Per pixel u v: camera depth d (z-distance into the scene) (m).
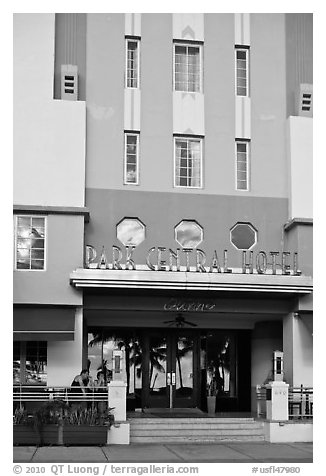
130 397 25.62
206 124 24.47
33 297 21.61
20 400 20.05
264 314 24.36
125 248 23.34
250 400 26.45
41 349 21.92
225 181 24.34
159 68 24.44
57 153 22.72
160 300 23.22
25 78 22.97
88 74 23.98
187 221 24.00
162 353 26.14
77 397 20.06
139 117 24.09
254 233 24.34
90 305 22.72
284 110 25.08
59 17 24.16
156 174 23.97
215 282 22.03
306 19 25.72
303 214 24.30
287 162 24.78
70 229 22.17
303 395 22.80
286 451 18.97
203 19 24.98
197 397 26.14
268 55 25.27
